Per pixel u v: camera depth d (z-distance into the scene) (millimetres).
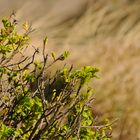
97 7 20609
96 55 16375
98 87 13672
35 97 4910
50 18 21172
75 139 5152
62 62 15289
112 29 18609
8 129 4680
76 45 17844
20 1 22391
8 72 5211
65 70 5000
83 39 18375
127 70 14945
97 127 5332
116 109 12422
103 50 16734
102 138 5383
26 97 4910
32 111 4980
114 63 15641
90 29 19156
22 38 5176
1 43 5102
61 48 17312
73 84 4984
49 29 19828
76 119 5090
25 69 5191
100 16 19906
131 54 16203
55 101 5105
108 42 17359
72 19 20859
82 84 4969
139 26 18297
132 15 19281
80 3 21812
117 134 11367
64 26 20172
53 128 5230
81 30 19234
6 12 21391
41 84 5039
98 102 12727
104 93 13320
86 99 5102
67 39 18531
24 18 20828
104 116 12039
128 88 13734
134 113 12266
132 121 11891
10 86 5246
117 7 20250
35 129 4965
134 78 14367
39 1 22141
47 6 22094
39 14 21531
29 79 5094
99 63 15625
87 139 5203
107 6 20500
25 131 5109
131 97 13172
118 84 13953
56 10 21828
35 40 17875
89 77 4949
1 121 5023
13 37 5113
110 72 14828
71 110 5090
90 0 21156
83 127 5152
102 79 14211
